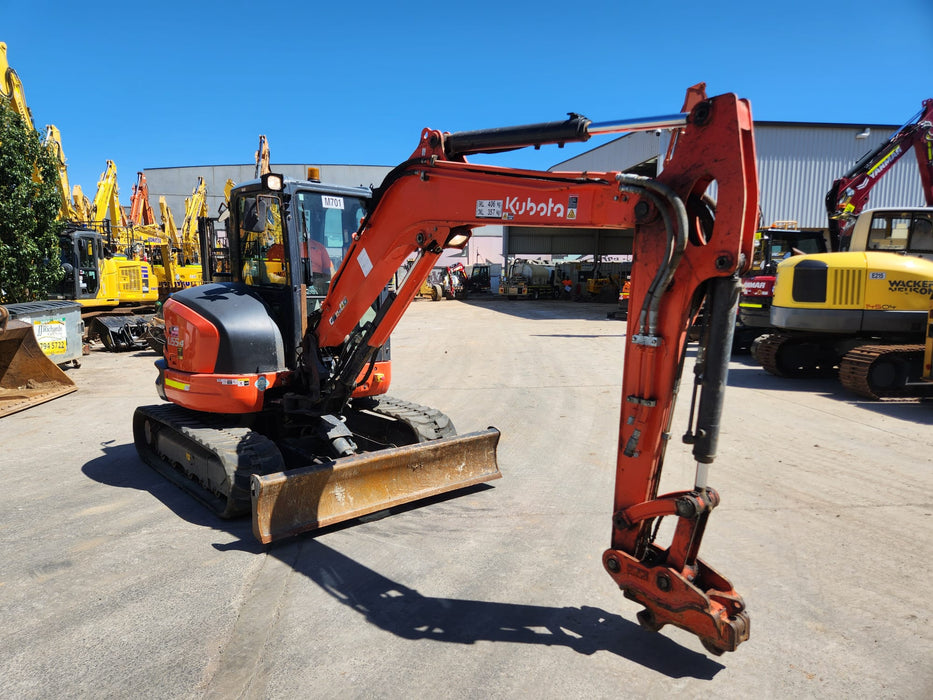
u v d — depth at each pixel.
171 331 5.10
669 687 2.65
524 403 8.23
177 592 3.45
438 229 3.53
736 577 3.59
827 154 21.97
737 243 2.33
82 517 4.53
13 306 10.02
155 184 46.88
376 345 4.22
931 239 9.27
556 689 2.63
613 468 5.59
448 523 4.38
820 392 8.82
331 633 3.05
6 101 10.61
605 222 2.75
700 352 2.57
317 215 4.97
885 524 4.30
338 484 4.23
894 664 2.81
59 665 2.80
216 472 4.54
